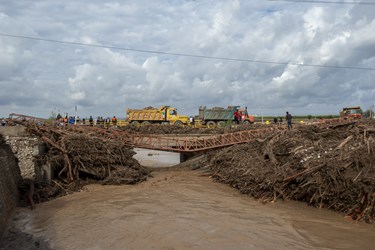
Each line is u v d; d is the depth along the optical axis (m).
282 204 12.29
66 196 13.76
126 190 14.98
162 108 41.94
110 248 8.08
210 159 20.53
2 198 9.70
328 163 11.29
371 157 10.80
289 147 14.52
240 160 15.69
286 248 8.00
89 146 16.12
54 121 18.48
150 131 34.66
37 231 9.38
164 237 8.76
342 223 10.00
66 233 9.18
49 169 14.38
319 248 7.98
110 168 16.83
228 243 8.32
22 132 15.63
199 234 8.98
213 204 12.36
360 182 10.23
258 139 17.41
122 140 19.31
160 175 19.52
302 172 11.77
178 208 11.74
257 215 10.87
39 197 12.69
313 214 11.00
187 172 20.72
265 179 12.90
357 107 37.34
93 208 11.78
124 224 9.89
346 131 14.94
